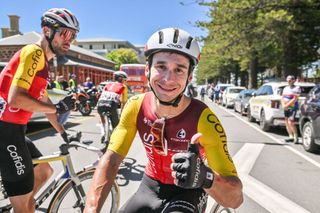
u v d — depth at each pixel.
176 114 1.67
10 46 29.09
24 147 2.30
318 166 5.64
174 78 1.57
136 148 6.86
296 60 17.30
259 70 36.03
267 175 5.04
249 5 14.66
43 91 2.36
